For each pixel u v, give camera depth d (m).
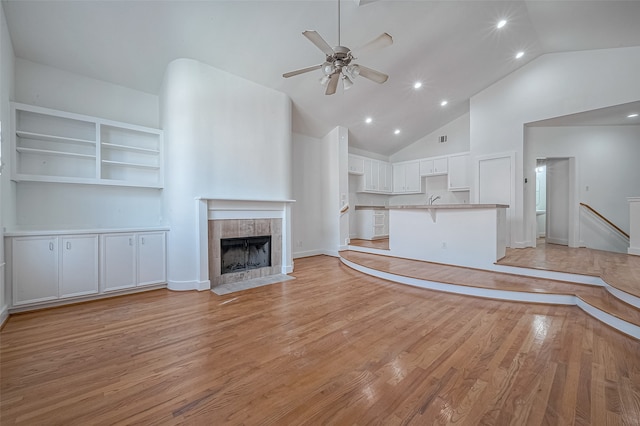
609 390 1.56
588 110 4.47
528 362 1.86
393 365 1.83
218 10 3.00
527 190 5.52
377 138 7.00
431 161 7.15
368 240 6.83
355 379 1.68
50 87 3.29
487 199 5.64
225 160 3.89
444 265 4.35
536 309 2.83
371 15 3.43
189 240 3.60
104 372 1.76
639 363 1.83
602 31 3.78
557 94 4.77
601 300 2.72
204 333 2.33
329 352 2.01
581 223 5.46
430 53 4.38
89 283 3.09
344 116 5.64
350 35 3.62
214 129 3.79
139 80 3.79
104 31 3.02
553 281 3.39
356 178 7.20
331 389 1.58
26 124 3.11
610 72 4.29
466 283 3.35
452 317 2.65
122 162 3.61
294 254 5.70
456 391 1.56
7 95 2.74
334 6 3.19
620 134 5.24
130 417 1.37
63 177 3.16
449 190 6.84
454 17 3.79
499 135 5.46
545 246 5.62
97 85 3.61
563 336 2.23
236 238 4.01
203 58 3.62
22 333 2.31
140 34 3.14
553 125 5.32
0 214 2.50
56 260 2.89
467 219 4.13
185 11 2.96
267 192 4.34
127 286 3.34
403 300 3.15
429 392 1.55
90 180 3.33
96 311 2.83
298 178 5.77
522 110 5.16
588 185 5.39
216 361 1.89
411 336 2.26
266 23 3.25
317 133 6.00
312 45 3.65
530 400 1.48
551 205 6.13
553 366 1.80
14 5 2.60
